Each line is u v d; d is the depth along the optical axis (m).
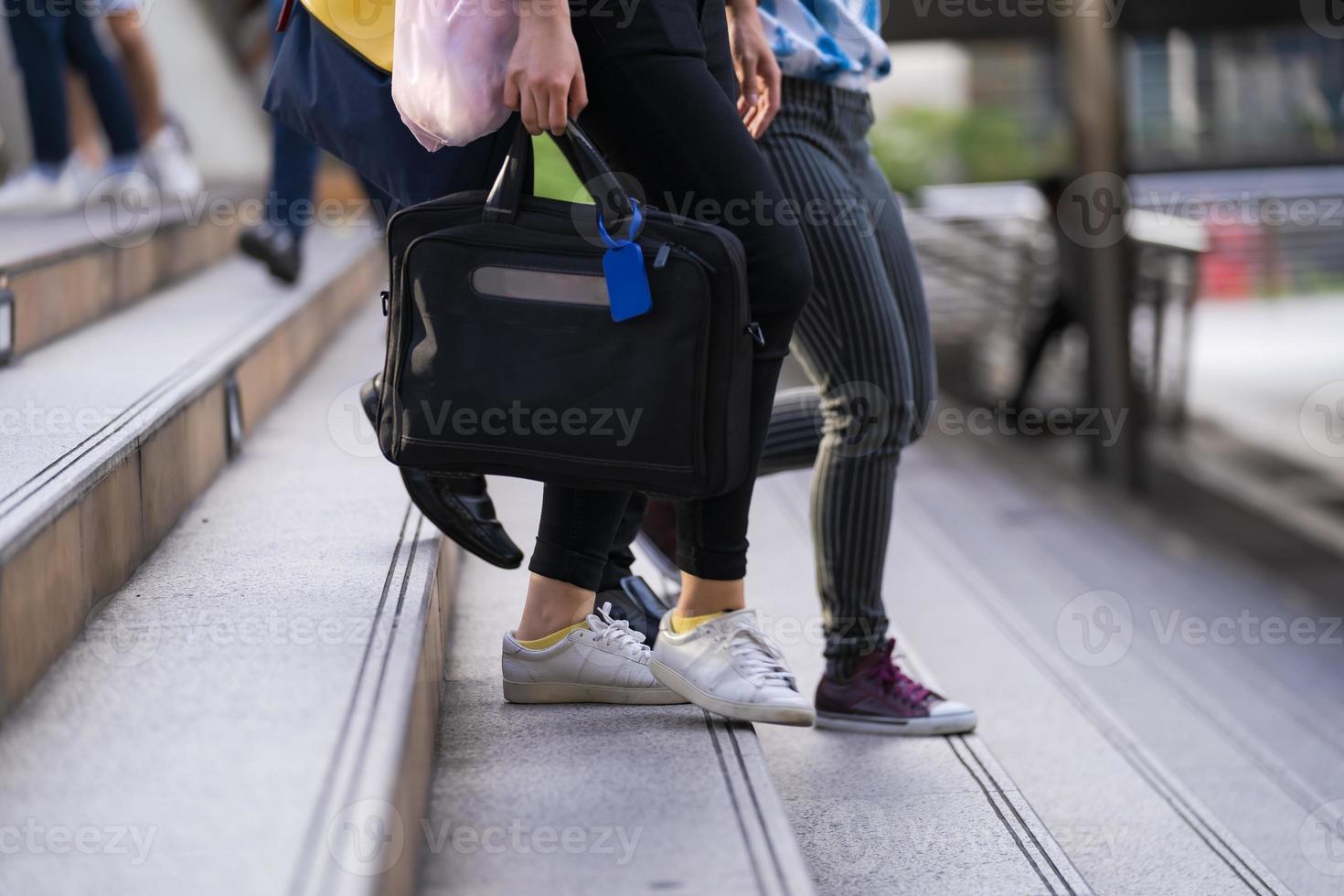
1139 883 4.91
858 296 4.71
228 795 2.76
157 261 8.33
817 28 4.66
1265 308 23.72
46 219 8.15
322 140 3.92
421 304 3.57
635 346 3.44
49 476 3.69
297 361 7.88
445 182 3.86
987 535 13.80
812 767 5.00
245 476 5.66
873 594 5.23
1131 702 8.38
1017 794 4.73
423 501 4.42
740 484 3.80
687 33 3.53
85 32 8.61
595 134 3.64
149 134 9.51
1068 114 17.70
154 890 2.46
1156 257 18.17
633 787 3.55
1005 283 20.58
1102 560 13.25
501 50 3.50
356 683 3.28
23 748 2.98
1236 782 6.98
